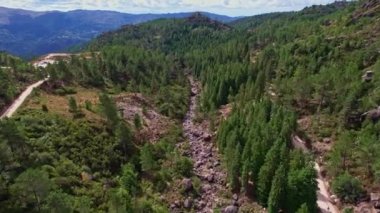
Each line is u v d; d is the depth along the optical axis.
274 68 155.75
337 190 73.06
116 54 184.00
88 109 103.88
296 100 117.69
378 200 68.25
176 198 76.00
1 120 72.44
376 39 147.88
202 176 85.31
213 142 103.56
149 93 142.25
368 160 76.38
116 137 90.88
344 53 143.38
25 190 51.94
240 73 147.12
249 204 73.38
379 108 95.00
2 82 107.06
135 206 64.56
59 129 85.00
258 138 80.44
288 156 75.50
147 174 83.69
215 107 129.75
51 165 70.62
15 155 65.25
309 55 151.00
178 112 131.12
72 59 159.62
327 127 100.31
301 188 66.19
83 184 69.50
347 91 106.62
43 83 123.31
